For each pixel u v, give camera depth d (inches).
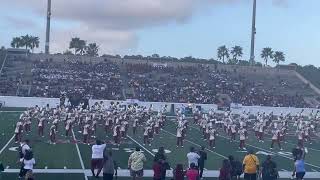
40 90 2770.7
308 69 3809.1
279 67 3811.5
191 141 1497.3
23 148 797.2
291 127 2167.8
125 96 2844.5
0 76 2965.1
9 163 955.3
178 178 680.4
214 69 3565.5
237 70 3582.7
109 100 2596.0
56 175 860.0
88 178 836.0
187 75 3388.3
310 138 1758.1
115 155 1131.3
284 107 2800.2
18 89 2753.4
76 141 1370.6
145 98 2832.2
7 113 2202.3
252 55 3609.7
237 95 3065.9
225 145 1443.2
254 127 1818.4
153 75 3326.8
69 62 3341.5
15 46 4714.6
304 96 3235.7
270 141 1643.7
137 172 768.9
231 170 732.0
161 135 1636.3
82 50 5064.0
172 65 3545.8
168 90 3026.6
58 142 1336.1
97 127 1736.0
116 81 3110.2
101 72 3243.1
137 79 3191.4
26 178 671.1
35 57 3339.1
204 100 2883.9
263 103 2967.5
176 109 2496.3
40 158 1048.2
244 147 1413.6
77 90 2834.6
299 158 858.8
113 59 3486.7
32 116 1752.0
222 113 2405.3
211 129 1382.9
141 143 1387.8
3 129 1609.3
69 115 1483.8
